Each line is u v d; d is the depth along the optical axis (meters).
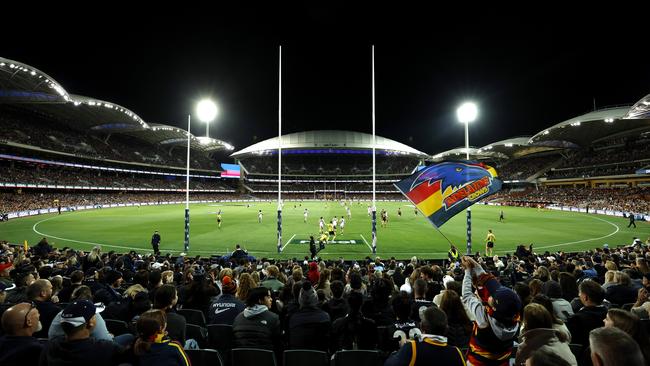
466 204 6.43
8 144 58.16
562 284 7.68
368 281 11.08
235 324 5.46
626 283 7.32
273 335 5.52
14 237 29.31
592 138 79.88
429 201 6.48
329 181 141.38
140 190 92.88
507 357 3.73
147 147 106.00
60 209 52.81
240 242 27.17
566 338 3.99
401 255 22.67
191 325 6.15
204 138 104.25
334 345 5.86
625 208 49.81
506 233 31.98
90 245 25.94
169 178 113.19
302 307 5.73
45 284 5.96
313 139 138.88
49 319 5.71
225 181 138.88
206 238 29.05
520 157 110.12
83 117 76.38
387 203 97.38
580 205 58.50
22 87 50.66
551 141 82.06
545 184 89.94
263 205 84.06
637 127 68.62
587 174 76.19
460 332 5.20
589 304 5.21
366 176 139.00
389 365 3.39
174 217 47.78
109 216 48.81
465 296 4.11
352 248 24.98
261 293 5.48
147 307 6.21
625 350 1.96
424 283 7.08
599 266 11.90
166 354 3.52
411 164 147.00
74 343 3.46
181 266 14.12
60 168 76.44
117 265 12.86
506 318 3.59
